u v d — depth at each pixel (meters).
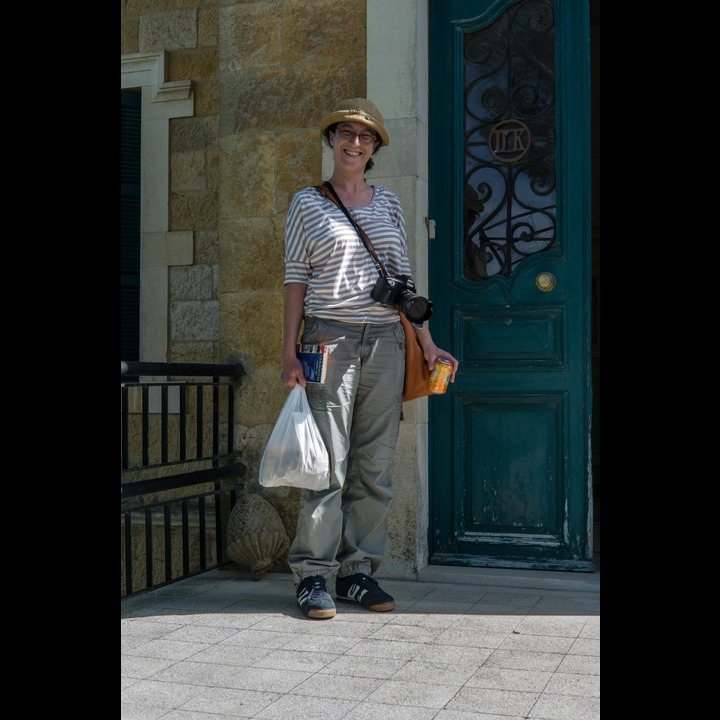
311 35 4.26
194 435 4.60
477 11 4.16
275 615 3.40
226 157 4.39
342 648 2.92
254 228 4.34
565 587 3.77
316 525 3.45
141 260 4.85
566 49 4.04
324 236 3.45
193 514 4.55
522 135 4.11
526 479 4.05
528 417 4.06
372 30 4.08
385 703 2.38
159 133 4.84
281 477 3.30
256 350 4.32
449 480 4.16
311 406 3.47
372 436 3.56
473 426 4.13
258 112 4.34
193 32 4.81
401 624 3.23
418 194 4.04
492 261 4.14
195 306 4.75
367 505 3.60
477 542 4.11
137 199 4.91
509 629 3.15
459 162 4.18
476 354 4.14
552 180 4.07
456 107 4.18
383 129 3.54
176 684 2.56
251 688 2.52
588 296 3.99
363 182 3.67
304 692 2.48
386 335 3.52
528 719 2.24
